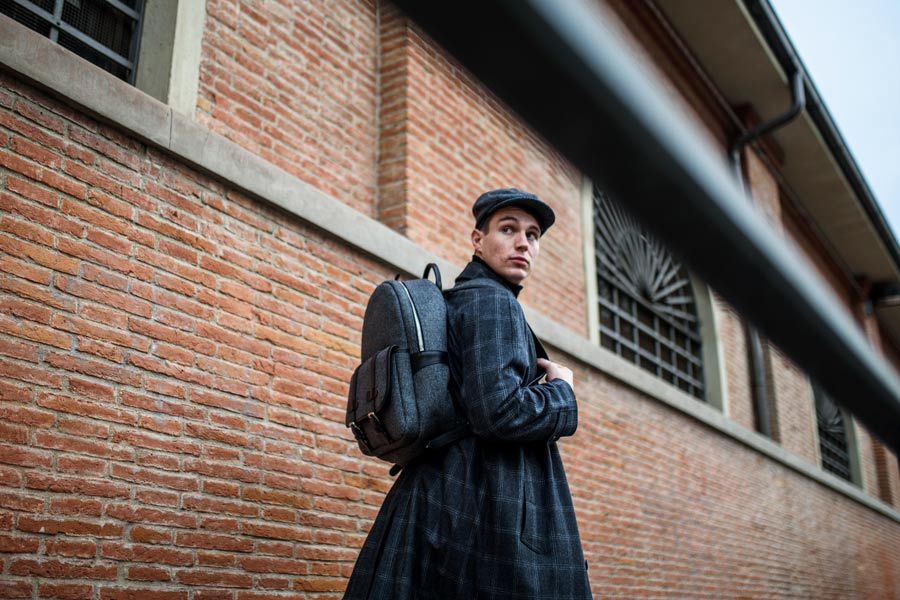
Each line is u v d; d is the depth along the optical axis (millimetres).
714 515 8148
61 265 3293
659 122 319
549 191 7016
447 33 273
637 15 8625
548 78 286
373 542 1857
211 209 3973
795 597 9500
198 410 3668
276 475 3939
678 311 9367
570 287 7051
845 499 12320
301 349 4242
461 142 5934
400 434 1818
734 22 8930
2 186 3168
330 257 4555
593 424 6625
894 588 13188
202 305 3809
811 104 10508
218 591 3551
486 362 1835
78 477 3162
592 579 6117
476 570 1731
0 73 3248
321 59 5207
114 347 3402
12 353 3066
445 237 5523
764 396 10289
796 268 406
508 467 1819
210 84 4422
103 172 3535
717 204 348
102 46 4055
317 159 4996
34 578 2955
